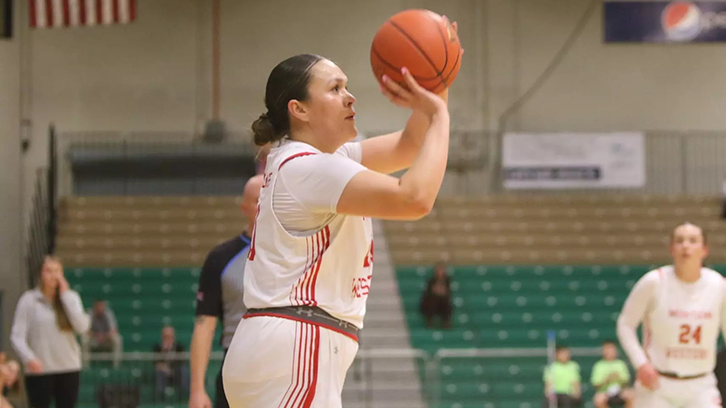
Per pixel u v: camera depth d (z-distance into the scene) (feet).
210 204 72.54
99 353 51.85
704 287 22.17
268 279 9.99
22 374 49.26
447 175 78.38
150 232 70.33
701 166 79.36
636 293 22.59
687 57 80.53
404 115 77.71
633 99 80.02
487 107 79.56
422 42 9.82
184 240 69.92
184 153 73.61
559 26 80.28
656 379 21.68
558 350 46.70
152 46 77.92
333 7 78.79
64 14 59.26
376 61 10.05
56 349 31.30
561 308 64.59
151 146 73.97
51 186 63.77
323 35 78.69
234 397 10.25
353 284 10.16
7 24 73.56
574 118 79.82
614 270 68.69
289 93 10.34
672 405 22.44
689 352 22.18
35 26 59.36
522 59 80.02
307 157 9.88
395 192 9.08
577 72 79.92
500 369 54.90
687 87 80.28
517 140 74.64
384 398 52.65
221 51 78.38
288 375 9.76
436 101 9.66
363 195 9.29
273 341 9.77
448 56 9.97
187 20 78.48
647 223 72.90
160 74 77.82
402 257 69.00
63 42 76.59
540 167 74.59
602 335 61.62
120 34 77.66
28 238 72.43
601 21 80.23
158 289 65.82
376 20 78.84
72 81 76.43
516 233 71.77
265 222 10.14
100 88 76.89
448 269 68.03
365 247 10.23
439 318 61.77
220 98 78.13
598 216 73.51
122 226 70.54
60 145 75.56
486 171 78.48
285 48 78.54
